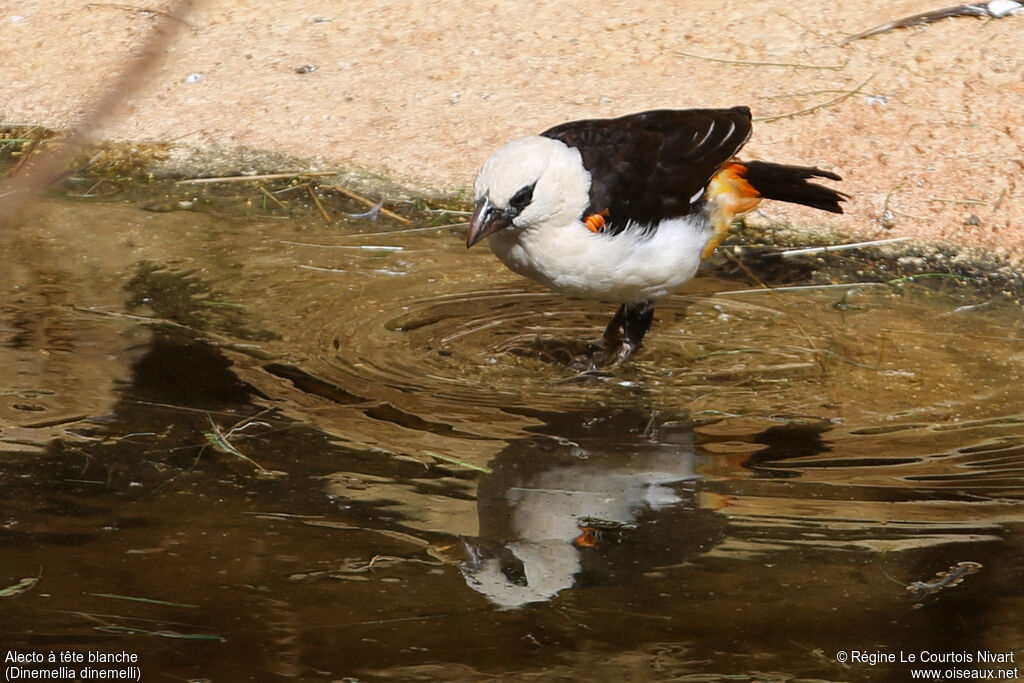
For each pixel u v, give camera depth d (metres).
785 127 12.52
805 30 14.02
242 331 9.79
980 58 13.40
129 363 9.21
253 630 6.39
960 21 14.02
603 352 9.65
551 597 6.69
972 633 6.35
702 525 7.32
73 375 9.01
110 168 12.59
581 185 8.34
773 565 6.96
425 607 6.61
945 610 6.54
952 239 11.34
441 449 8.18
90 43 14.38
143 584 6.75
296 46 14.30
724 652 6.25
